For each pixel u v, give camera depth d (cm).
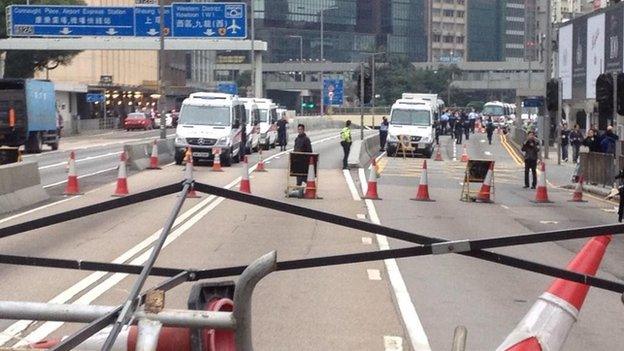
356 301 1243
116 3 11038
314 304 1216
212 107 4222
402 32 18488
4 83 5244
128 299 377
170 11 6775
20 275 1386
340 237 1908
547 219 2417
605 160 3312
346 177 3697
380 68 14975
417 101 5628
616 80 2683
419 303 1243
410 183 3497
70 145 6406
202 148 4097
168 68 12888
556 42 7100
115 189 2934
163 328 407
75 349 401
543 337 438
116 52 11119
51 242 1773
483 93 18275
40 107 5481
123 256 1602
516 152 5978
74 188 2797
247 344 391
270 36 16850
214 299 434
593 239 457
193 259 1585
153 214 2294
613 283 425
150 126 9988
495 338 1040
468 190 2881
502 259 422
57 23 6744
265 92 15950
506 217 2447
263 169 3856
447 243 414
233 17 6794
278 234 1952
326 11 17438
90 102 9750
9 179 2372
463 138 8225
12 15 6750
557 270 423
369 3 17950
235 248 1733
